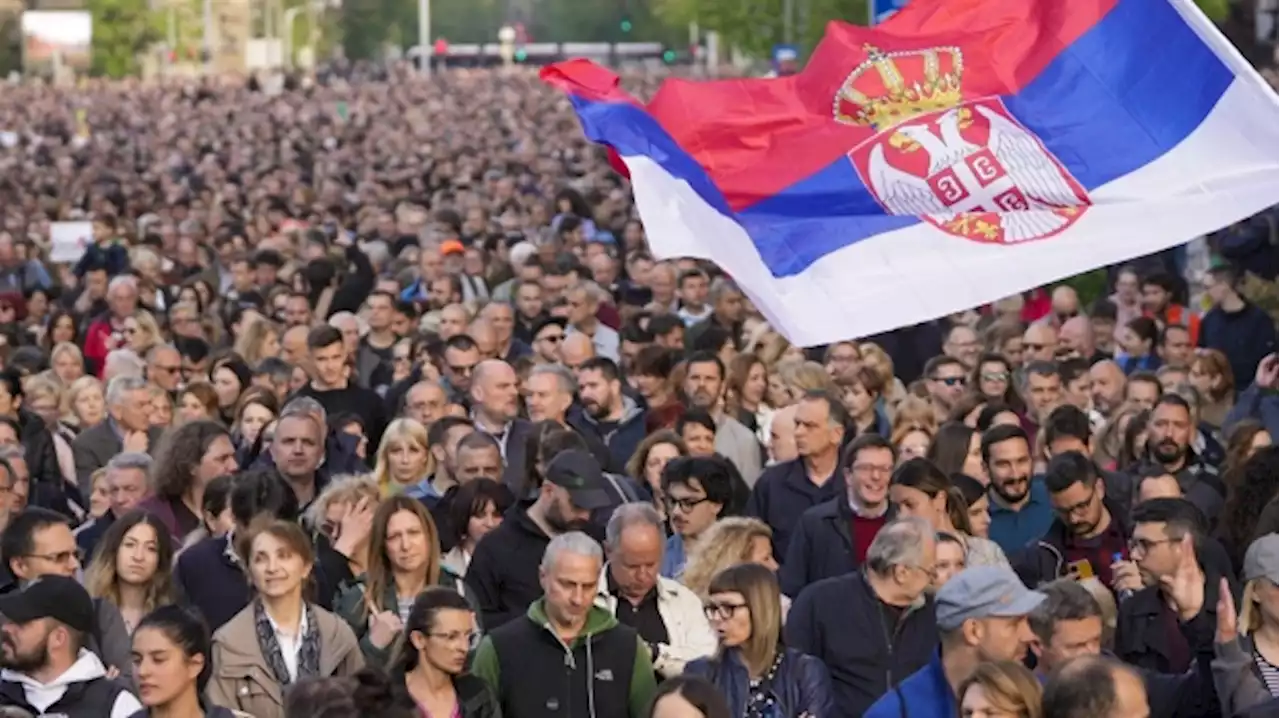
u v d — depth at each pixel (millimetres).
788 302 24141
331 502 26141
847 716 23422
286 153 125688
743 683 21953
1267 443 30281
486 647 22891
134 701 21516
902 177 24594
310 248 60219
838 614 23594
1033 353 41406
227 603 25547
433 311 48875
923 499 26141
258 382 38844
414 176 103750
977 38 24844
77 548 27922
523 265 51562
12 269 61281
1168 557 23047
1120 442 34062
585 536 22781
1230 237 49438
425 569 24688
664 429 32188
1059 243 24250
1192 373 38312
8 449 30297
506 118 168625
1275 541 21609
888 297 24141
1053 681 17469
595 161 118125
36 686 21281
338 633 23250
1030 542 27562
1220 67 24344
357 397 39000
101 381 43719
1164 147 24547
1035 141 24641
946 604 19922
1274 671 21703
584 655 22844
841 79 24750
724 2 114062
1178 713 22312
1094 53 24734
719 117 24719
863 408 36688
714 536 24875
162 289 57688
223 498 25859
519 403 38531
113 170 115250
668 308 50781
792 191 24625
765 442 36906
